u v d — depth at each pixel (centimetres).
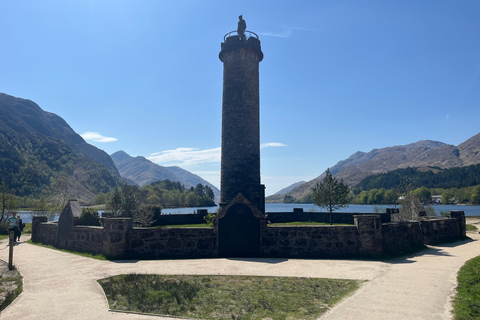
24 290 912
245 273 1110
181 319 706
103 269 1186
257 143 2409
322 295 853
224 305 791
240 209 1470
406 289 884
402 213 2867
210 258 1410
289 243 1439
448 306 745
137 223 2620
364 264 1243
